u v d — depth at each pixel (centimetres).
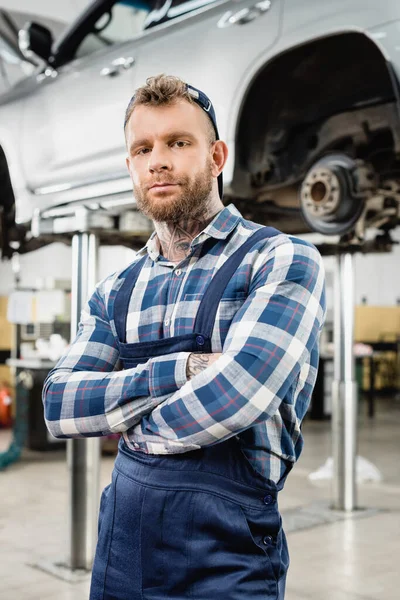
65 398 109
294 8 262
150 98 108
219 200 116
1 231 438
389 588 265
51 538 342
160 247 118
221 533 100
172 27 310
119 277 121
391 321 1159
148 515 102
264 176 304
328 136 297
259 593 101
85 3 702
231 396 96
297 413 110
